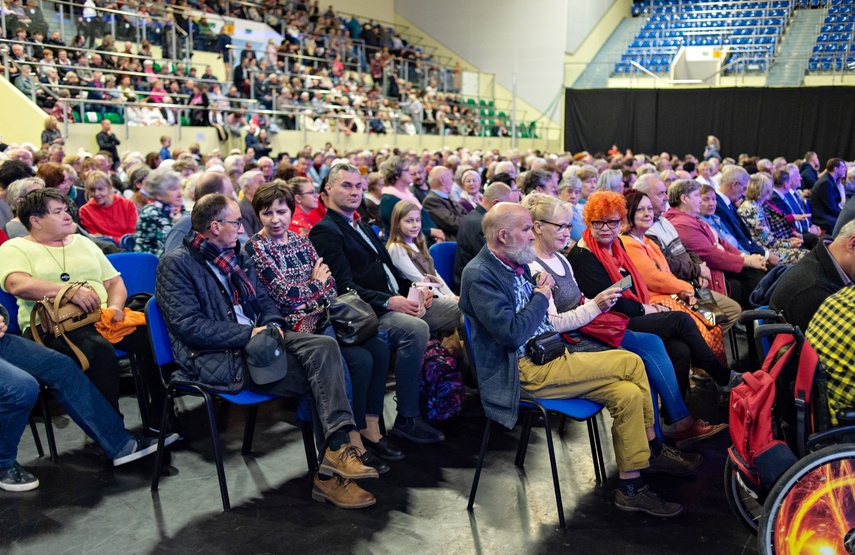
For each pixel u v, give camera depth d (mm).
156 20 12594
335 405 2893
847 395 2266
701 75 16625
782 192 7043
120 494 2949
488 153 11141
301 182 4699
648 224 3973
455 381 3646
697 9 20094
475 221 4172
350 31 18312
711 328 3666
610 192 3506
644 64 18000
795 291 2713
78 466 3197
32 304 3275
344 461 2838
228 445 3463
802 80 15516
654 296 3865
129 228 5121
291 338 3025
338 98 13781
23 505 2846
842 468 2029
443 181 6004
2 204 4371
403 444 3488
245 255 3158
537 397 2871
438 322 3744
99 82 10703
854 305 2293
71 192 5453
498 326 2771
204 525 2721
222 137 11672
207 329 2859
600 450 3107
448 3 20578
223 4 15336
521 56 19625
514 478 3148
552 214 3209
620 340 3131
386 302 3512
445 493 3004
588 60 20109
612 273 3463
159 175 4301
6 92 9789
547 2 19062
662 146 17125
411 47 19938
